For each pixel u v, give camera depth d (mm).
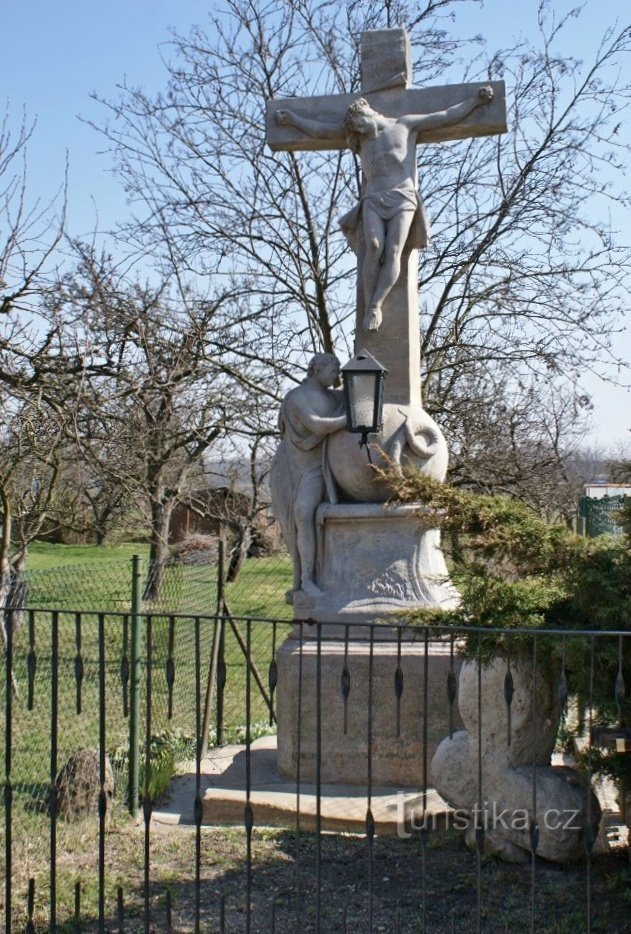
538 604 4559
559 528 4523
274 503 7324
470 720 5066
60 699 8805
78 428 9328
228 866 5168
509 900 4547
